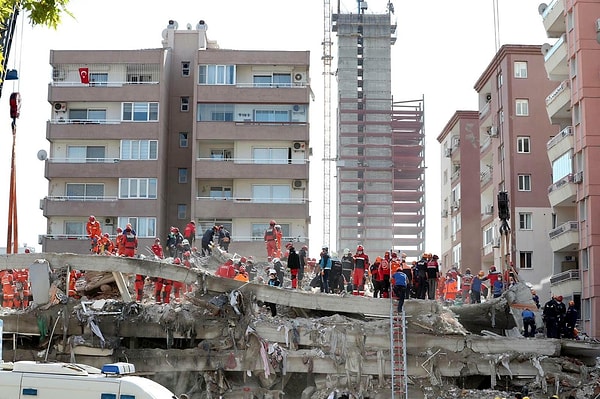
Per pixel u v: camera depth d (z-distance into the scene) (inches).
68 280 1609.3
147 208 3120.1
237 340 1541.6
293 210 3120.1
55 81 3208.7
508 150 2891.2
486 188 3169.3
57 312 1562.5
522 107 2903.5
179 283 1749.5
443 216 3754.9
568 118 2632.9
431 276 1670.8
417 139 7081.7
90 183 3164.4
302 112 3189.0
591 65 2365.9
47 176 3137.3
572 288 2388.0
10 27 1205.7
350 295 1576.0
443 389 1524.4
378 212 6845.5
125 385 821.2
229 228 3125.0
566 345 1587.1
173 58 3344.0
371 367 1521.9
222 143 3201.3
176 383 1549.0
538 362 1560.0
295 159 3161.9
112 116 3181.6
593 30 2378.2
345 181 6884.8
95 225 1945.1
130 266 1609.3
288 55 3218.5
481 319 1704.0
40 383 833.5
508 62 2918.3
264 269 2049.7
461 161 3425.2
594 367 1605.6
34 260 1596.9
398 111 7032.5
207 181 3181.6
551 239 2556.6
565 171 2479.1
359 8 7076.8
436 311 1566.2
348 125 6909.5
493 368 1551.4
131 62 3211.1
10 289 1766.7
